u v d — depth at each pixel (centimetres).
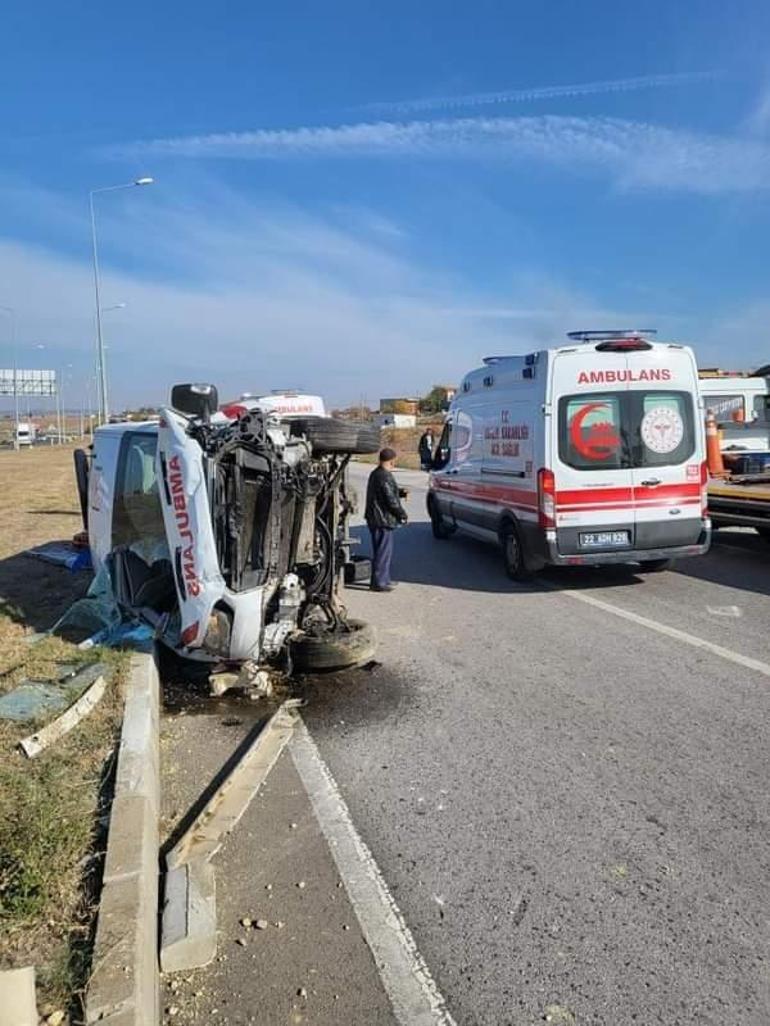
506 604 903
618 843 385
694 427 935
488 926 324
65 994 258
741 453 1426
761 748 489
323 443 622
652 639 736
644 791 437
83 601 744
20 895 305
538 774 462
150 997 268
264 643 591
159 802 430
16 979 243
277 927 325
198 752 500
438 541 1416
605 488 916
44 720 483
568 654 699
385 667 671
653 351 921
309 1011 279
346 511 696
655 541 930
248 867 371
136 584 692
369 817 417
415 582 1051
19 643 660
